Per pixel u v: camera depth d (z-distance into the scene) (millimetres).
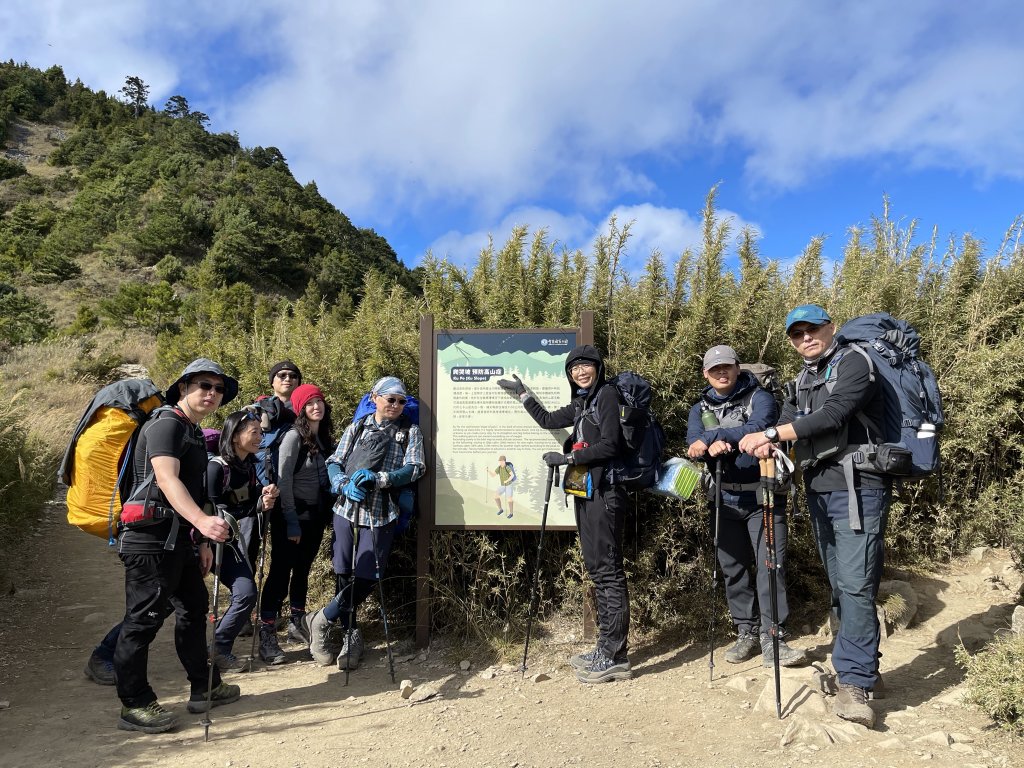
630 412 3475
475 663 3977
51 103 122500
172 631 4730
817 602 4336
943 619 4047
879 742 2662
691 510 4262
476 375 4230
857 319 3162
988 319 5145
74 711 3299
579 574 4227
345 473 3955
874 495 2961
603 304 4898
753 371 3771
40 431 9406
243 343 6320
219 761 2768
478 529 4188
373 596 4703
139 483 3055
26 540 7000
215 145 107312
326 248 72375
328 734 3033
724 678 3523
